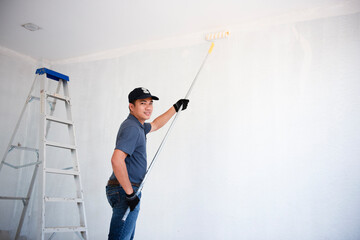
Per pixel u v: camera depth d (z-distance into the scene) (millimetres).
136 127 2221
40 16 3641
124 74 4094
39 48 4383
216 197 3230
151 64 3922
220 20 3467
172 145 3549
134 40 4016
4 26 3881
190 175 3398
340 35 2975
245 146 3188
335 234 2707
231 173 3207
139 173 2256
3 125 4336
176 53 3777
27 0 3365
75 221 3980
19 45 4332
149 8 3367
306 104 2998
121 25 3721
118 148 2086
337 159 2801
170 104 3674
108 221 3770
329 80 2945
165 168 3535
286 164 2982
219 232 3150
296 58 3119
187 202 3359
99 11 3480
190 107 3539
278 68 3182
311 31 3100
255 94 3236
